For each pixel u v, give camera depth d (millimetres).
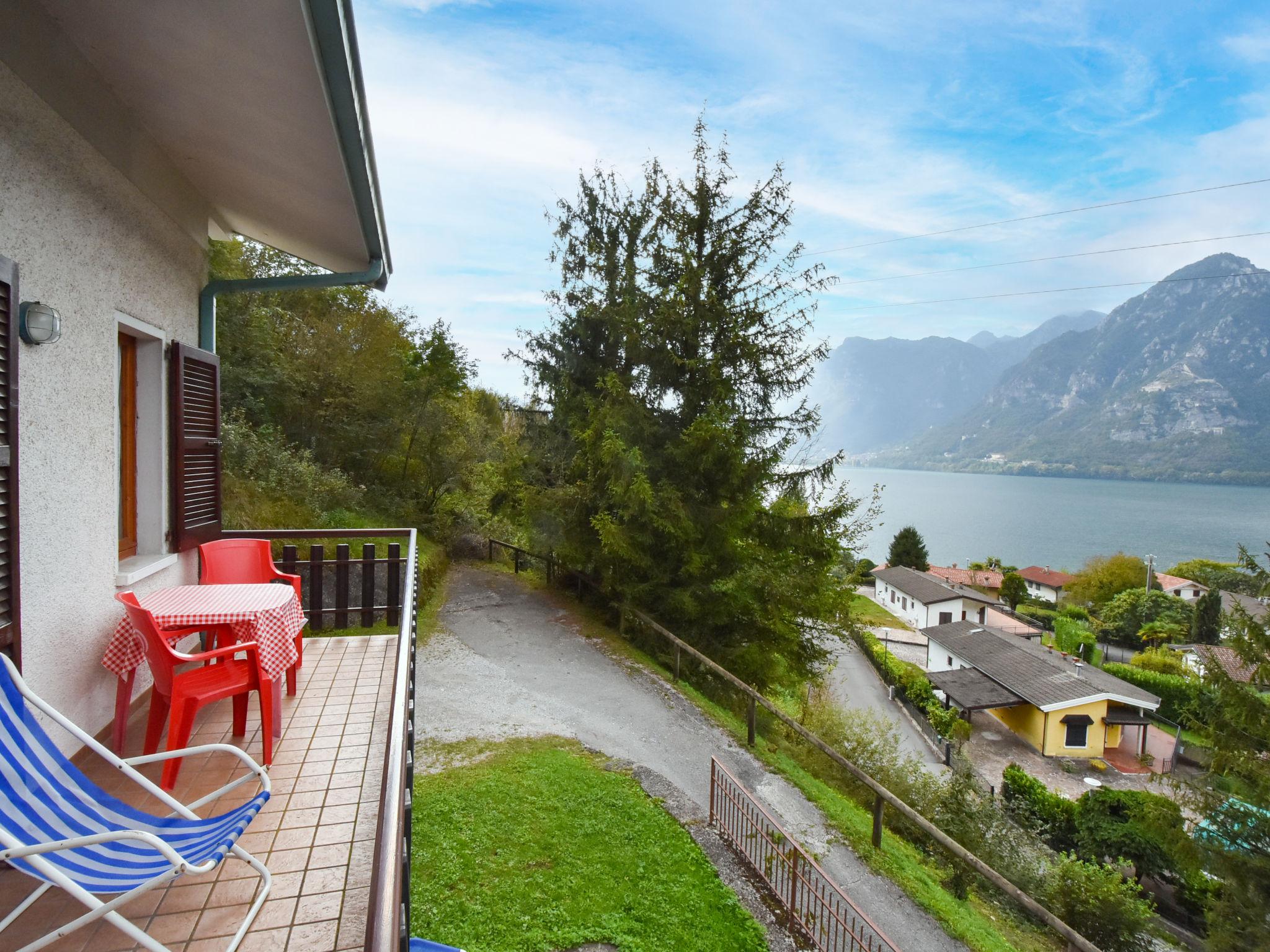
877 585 62875
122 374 4414
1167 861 15992
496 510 15477
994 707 28797
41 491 3053
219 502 5512
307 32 2453
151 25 2846
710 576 11750
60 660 3230
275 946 2279
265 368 14281
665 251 12648
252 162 4398
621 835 5984
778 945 5066
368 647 5781
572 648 11180
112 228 3809
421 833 5566
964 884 7855
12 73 2781
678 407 12484
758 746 8781
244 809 2273
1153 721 32562
